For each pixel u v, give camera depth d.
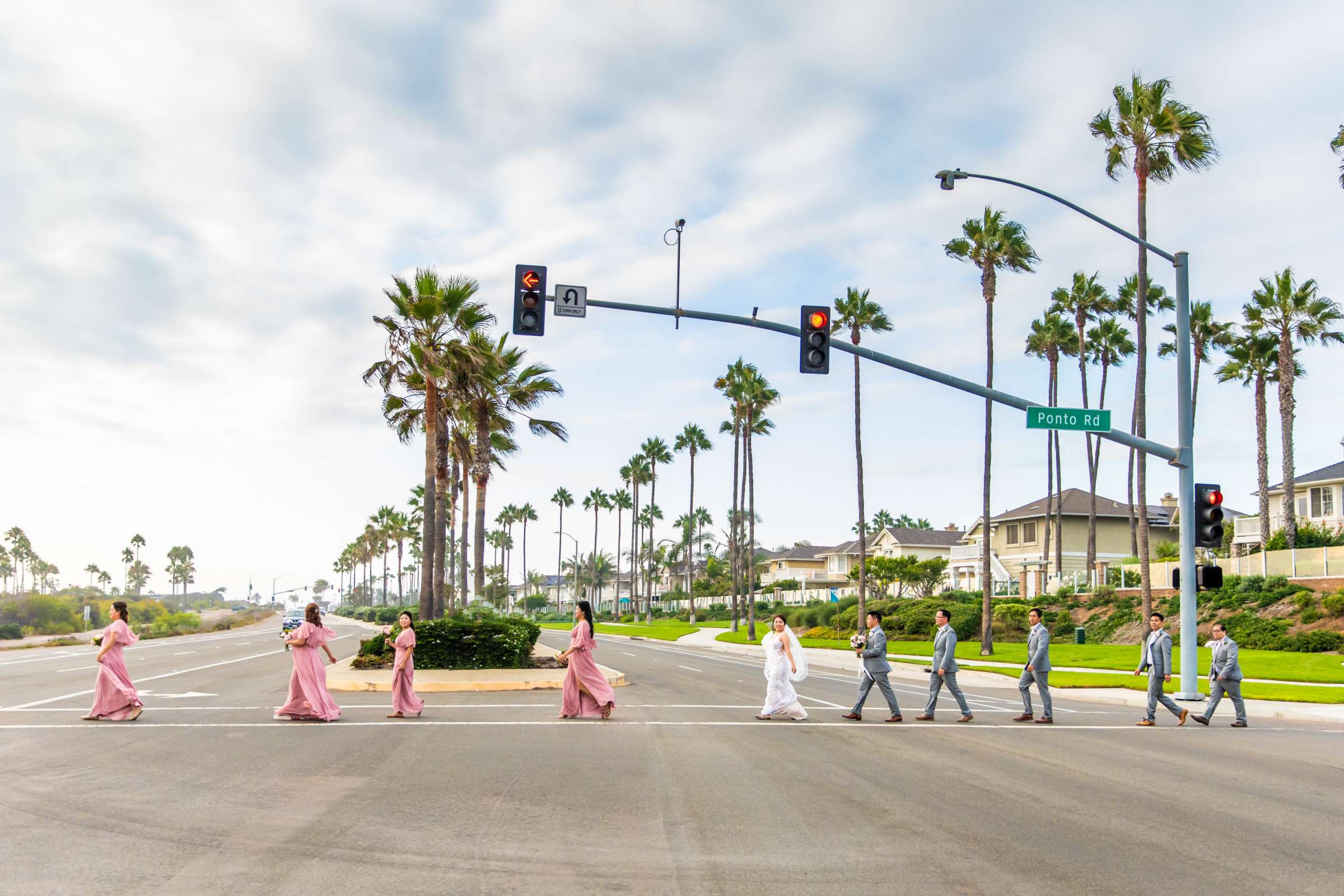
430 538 32.94
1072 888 6.70
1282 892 6.68
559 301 18.20
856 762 12.19
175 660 33.91
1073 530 70.81
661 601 144.88
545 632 71.69
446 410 35.97
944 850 7.73
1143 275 36.91
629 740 13.76
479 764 11.55
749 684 25.47
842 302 53.62
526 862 7.21
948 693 24.72
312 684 15.72
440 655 25.77
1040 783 10.82
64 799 9.35
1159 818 9.01
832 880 6.82
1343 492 54.28
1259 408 55.66
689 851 7.59
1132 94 36.31
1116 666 31.88
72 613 77.06
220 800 9.34
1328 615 37.69
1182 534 22.19
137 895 6.29
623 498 133.00
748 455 75.81
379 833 8.05
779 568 115.00
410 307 32.03
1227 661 17.27
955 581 79.25
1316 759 12.98
